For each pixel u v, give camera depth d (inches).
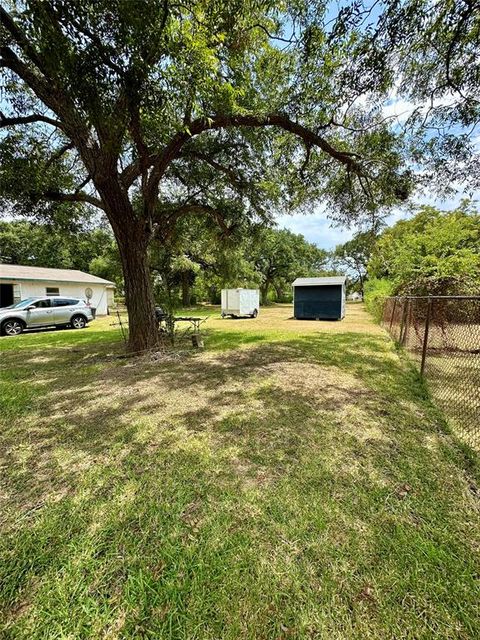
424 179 201.8
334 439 104.5
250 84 175.9
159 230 281.3
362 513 69.4
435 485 79.2
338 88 158.4
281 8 134.9
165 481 83.0
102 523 67.8
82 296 656.4
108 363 221.8
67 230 307.0
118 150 165.0
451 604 49.0
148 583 53.5
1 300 566.3
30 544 62.0
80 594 51.6
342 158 212.2
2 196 228.2
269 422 118.8
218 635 45.1
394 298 304.0
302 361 216.8
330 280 573.0
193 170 284.7
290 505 72.4
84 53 97.3
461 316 195.2
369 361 214.7
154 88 113.0
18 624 47.2
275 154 247.0
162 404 140.2
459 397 141.6
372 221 268.2
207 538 63.2
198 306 1034.7
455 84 147.7
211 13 126.3
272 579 53.7
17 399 149.3
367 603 49.3
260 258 1139.3
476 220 427.8
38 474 87.2
